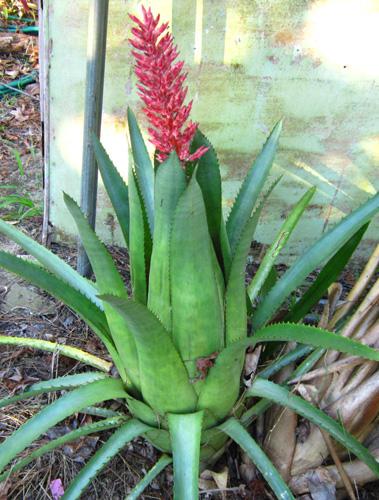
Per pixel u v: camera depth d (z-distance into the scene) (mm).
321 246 1194
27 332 1669
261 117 1722
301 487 1242
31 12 3426
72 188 1868
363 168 1824
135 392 1174
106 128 1736
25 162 2477
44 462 1328
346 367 1220
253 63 1623
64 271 1318
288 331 958
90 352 1614
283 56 1614
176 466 980
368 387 1193
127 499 1107
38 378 1537
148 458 1353
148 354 962
